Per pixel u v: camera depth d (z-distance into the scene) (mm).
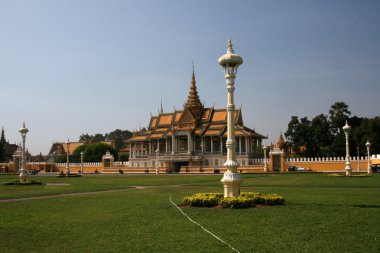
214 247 12305
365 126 104125
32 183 51281
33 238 14273
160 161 127688
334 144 111500
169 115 143125
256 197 22062
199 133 126375
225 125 127812
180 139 131500
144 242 13242
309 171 88938
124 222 17219
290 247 12062
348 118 115562
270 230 14617
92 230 15539
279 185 40625
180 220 17375
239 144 119500
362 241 12641
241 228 15133
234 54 22312
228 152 22438
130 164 134750
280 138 141000
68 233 15062
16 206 24266
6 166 141125
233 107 22562
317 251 11555
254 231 14508
